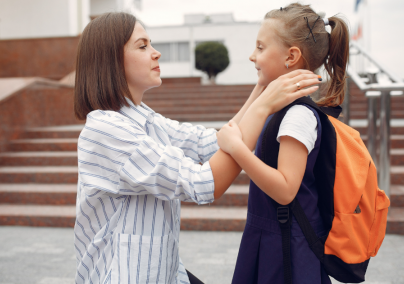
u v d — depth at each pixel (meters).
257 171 0.89
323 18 1.16
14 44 9.53
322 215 1.04
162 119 1.37
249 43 18.94
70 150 5.11
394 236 3.03
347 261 0.99
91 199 1.03
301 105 1.00
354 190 0.99
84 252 1.10
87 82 1.08
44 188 4.14
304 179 1.02
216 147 1.32
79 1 11.30
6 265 2.57
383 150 3.21
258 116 0.95
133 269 0.99
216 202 3.71
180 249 2.85
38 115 5.99
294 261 1.00
